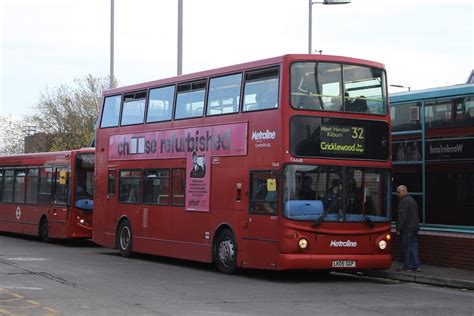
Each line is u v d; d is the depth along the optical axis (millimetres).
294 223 13875
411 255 15258
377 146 14867
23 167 27750
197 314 10016
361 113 14711
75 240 27312
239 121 15328
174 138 17734
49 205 25469
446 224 16047
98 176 21344
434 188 16375
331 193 14266
